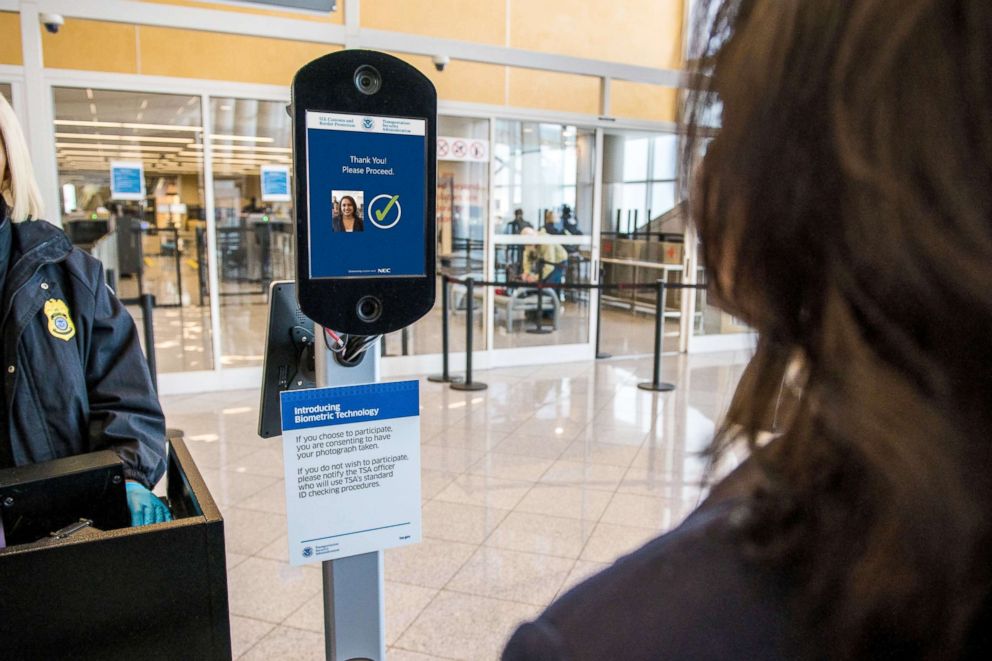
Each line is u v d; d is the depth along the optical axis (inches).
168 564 42.7
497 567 104.1
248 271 311.1
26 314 51.3
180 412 185.8
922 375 9.4
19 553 38.8
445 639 86.2
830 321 10.5
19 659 39.3
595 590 12.9
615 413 189.5
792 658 10.8
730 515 12.6
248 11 191.8
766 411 13.1
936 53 9.3
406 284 39.8
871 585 10.1
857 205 9.8
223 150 212.7
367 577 44.9
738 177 11.6
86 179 210.5
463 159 237.9
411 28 223.3
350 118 37.5
